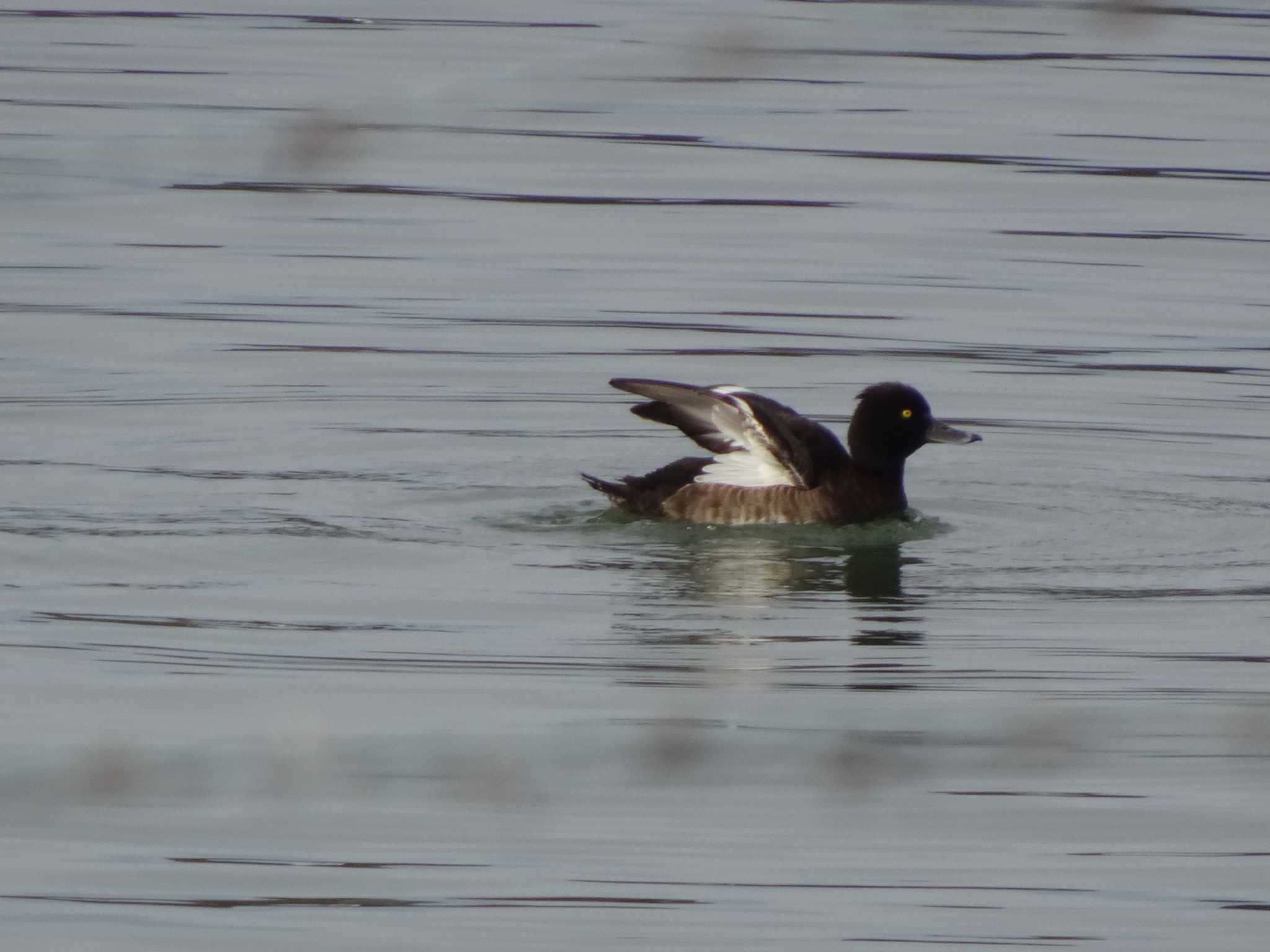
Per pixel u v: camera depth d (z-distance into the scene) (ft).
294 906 30.32
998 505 51.83
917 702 38.11
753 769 35.19
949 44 103.19
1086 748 36.09
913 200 80.79
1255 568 46.47
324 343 65.00
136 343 64.54
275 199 81.92
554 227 78.13
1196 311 68.49
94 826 32.76
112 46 102.73
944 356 64.34
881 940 29.53
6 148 86.89
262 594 43.73
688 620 42.70
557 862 31.83
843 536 48.91
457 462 54.70
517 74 97.19
